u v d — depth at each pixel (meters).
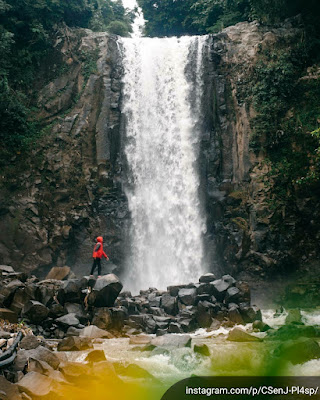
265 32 31.17
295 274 25.95
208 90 30.44
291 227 26.45
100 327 13.87
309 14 30.61
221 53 31.14
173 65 31.67
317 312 18.80
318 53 29.64
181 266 27.86
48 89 30.45
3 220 26.41
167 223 28.78
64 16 33.53
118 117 30.11
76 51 31.84
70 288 14.59
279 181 27.27
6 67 29.12
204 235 27.91
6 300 13.66
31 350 7.43
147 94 31.23
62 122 29.73
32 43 30.56
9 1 29.75
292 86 28.59
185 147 29.88
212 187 28.53
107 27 42.66
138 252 28.16
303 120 27.92
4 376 6.44
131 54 31.91
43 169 28.30
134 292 27.00
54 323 13.31
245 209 27.52
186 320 14.55
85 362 8.34
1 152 27.67
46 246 26.55
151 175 29.81
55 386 6.16
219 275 26.89
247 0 33.62
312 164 26.80
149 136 30.48
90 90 30.53
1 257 25.58
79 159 29.03
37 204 27.30
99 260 17.64
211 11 36.81
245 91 29.72
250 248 26.61
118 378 6.66
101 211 28.03
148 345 10.04
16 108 28.30
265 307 23.33
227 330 13.70
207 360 8.21
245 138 28.78
